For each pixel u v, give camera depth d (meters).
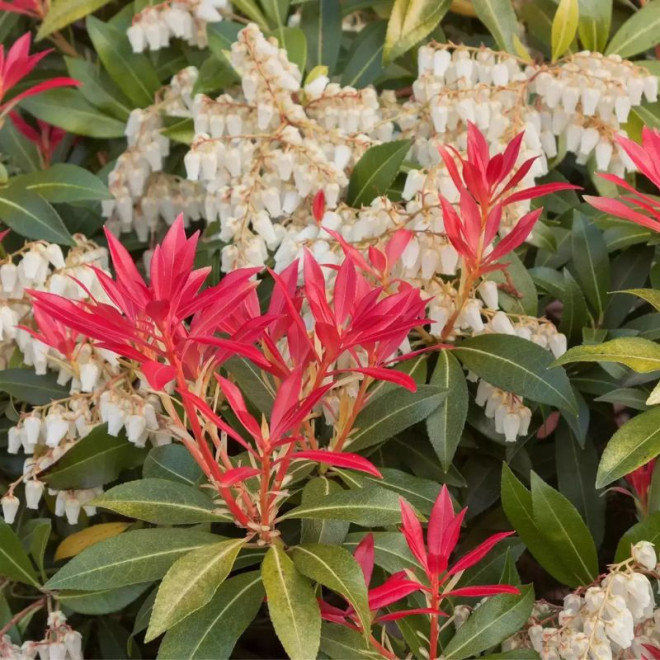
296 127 1.54
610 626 1.37
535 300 1.51
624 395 1.45
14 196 1.55
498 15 1.61
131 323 1.33
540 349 1.44
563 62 1.58
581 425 1.49
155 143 1.60
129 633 1.55
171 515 1.39
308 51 1.65
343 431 1.42
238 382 1.44
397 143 1.52
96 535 1.53
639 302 1.56
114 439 1.49
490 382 1.44
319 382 1.35
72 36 1.75
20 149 1.70
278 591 1.33
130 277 1.33
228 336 1.48
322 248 1.48
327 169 1.51
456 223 1.42
